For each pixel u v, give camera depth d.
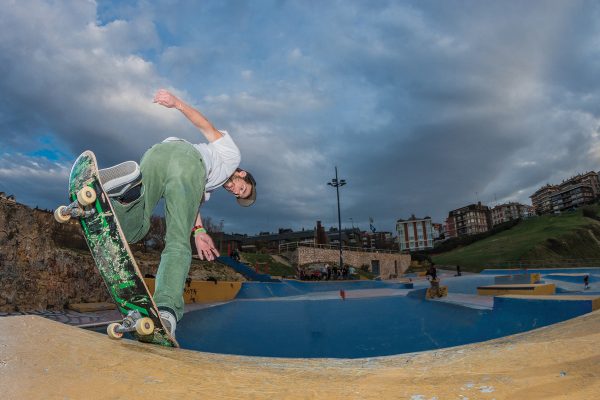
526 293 11.36
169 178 2.02
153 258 16.81
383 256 52.38
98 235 1.64
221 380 1.17
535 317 6.56
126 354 1.31
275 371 1.37
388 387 1.13
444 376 1.18
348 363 1.61
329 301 12.14
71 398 0.90
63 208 1.60
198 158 2.14
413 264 58.59
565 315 6.15
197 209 2.09
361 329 6.80
